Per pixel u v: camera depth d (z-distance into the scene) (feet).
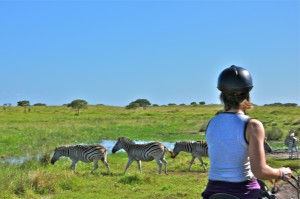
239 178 10.89
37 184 42.86
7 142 101.19
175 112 298.35
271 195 12.61
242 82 11.27
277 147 91.40
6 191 41.09
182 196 39.14
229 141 10.94
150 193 40.75
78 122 191.62
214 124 11.37
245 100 11.51
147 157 57.31
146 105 383.86
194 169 61.72
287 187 38.86
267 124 154.71
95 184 46.21
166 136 126.21
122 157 77.10
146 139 117.80
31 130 138.21
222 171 11.00
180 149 62.28
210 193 11.16
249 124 10.87
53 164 64.13
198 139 117.19
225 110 11.63
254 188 11.03
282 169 11.09
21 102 394.52
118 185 45.39
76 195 40.63
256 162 10.62
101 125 169.78
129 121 198.80
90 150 57.41
